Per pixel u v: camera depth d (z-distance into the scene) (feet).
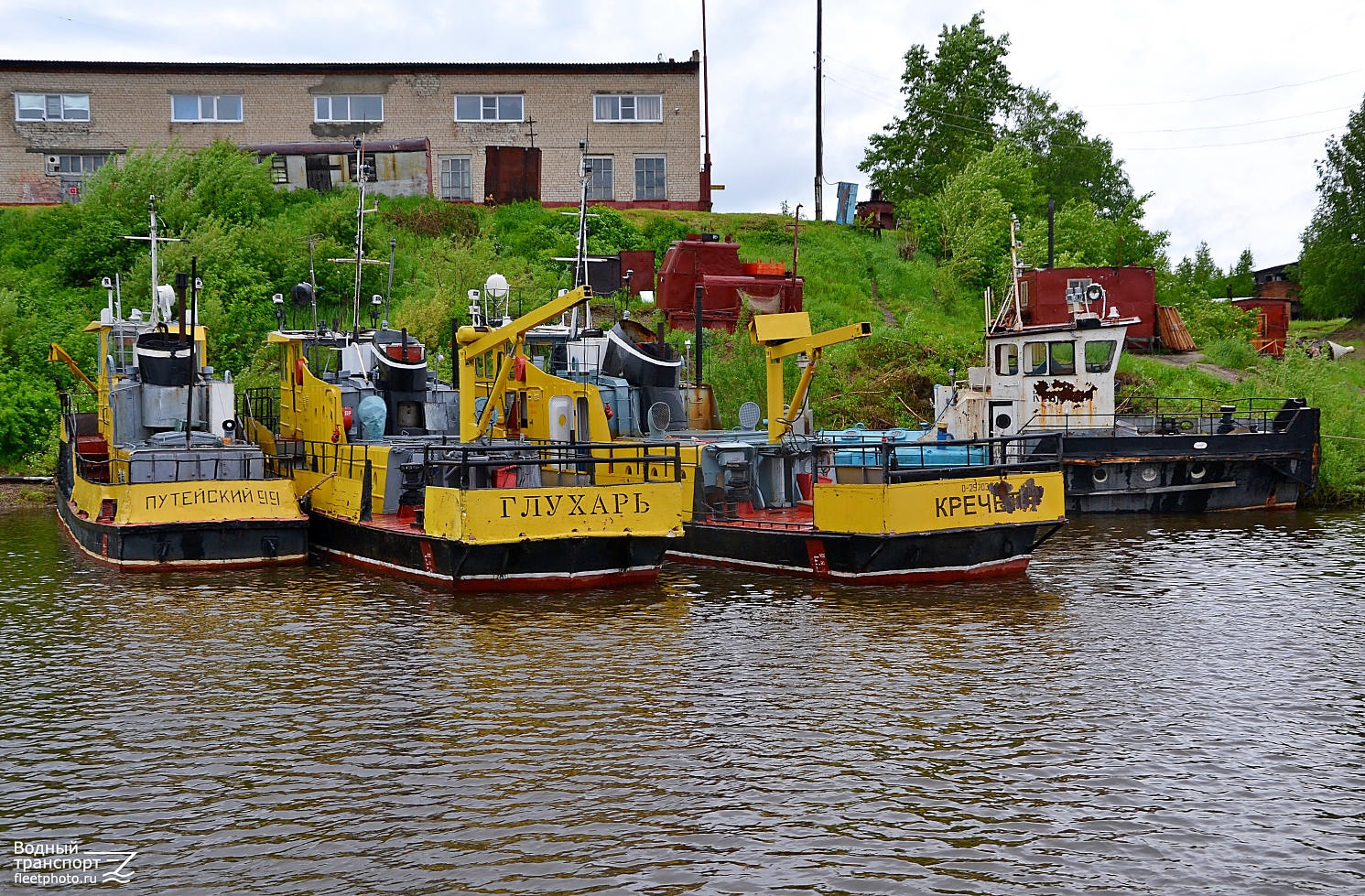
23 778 39.93
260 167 157.89
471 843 35.17
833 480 80.53
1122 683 49.93
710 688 49.08
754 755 41.78
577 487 65.41
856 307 152.15
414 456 74.90
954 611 61.87
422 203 165.07
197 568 73.00
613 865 33.81
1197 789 39.01
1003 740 43.21
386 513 74.08
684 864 33.83
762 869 33.55
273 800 38.14
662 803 37.88
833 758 41.50
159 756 41.81
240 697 48.01
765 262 148.05
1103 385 100.83
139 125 172.55
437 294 131.95
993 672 51.42
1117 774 40.16
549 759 41.45
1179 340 147.13
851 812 37.22
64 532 88.84
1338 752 42.19
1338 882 32.89
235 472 77.46
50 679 50.52
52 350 96.32
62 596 65.98
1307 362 121.49
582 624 59.26
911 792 38.73
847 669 51.75
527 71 178.29
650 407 81.00
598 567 66.85
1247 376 135.13
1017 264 107.45
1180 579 70.23
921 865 33.81
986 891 32.37
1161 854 34.50
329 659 53.31
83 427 94.53
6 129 169.37
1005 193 186.80
